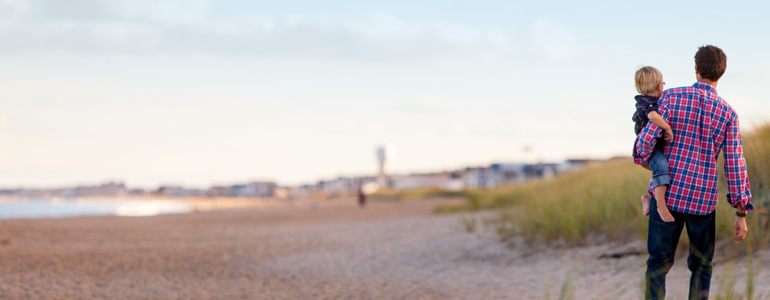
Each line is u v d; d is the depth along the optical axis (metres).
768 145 7.55
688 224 3.36
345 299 5.70
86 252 8.95
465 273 7.30
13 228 12.32
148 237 12.74
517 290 5.89
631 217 8.02
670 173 3.33
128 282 6.36
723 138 3.29
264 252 9.95
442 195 55.91
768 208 6.15
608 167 15.34
